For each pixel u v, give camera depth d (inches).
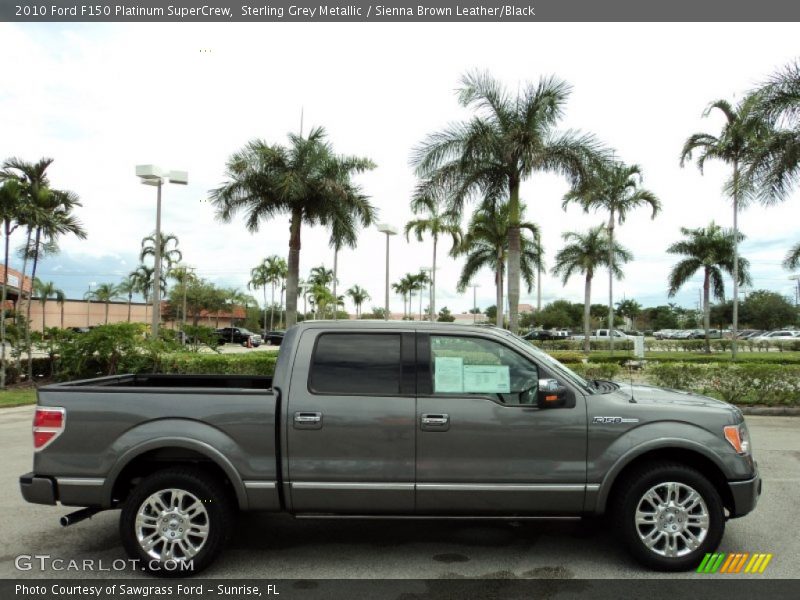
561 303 3334.2
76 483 167.6
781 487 261.0
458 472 169.0
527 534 203.6
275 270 2640.3
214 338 882.1
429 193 750.5
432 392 173.5
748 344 1635.1
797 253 1085.1
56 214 713.0
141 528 169.3
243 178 888.9
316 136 922.1
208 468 177.0
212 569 174.6
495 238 1229.1
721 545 190.4
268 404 171.0
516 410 170.9
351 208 924.6
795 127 622.5
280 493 169.8
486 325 189.5
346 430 169.6
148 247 2202.3
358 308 3024.1
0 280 1104.2
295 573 171.3
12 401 566.6
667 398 184.5
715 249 1385.3
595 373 569.0
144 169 714.2
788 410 488.4
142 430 169.2
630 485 169.8
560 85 722.2
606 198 1266.0
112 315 2687.0
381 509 169.9
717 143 963.3
